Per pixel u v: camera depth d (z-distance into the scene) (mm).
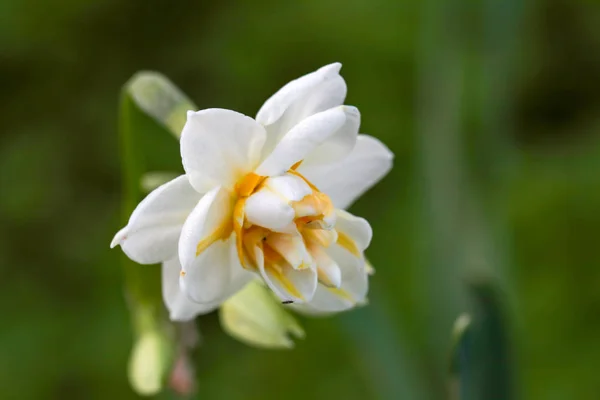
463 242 406
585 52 664
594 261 556
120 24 637
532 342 536
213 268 317
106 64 637
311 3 632
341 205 330
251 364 560
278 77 616
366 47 613
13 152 608
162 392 361
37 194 594
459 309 409
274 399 547
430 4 410
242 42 625
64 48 630
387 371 377
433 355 416
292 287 316
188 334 359
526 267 562
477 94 404
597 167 591
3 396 521
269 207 312
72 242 586
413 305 527
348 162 327
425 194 419
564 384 518
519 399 365
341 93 318
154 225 312
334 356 556
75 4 628
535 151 629
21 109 625
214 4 644
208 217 313
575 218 568
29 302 563
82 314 557
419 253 516
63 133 618
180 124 349
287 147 313
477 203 405
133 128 350
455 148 406
